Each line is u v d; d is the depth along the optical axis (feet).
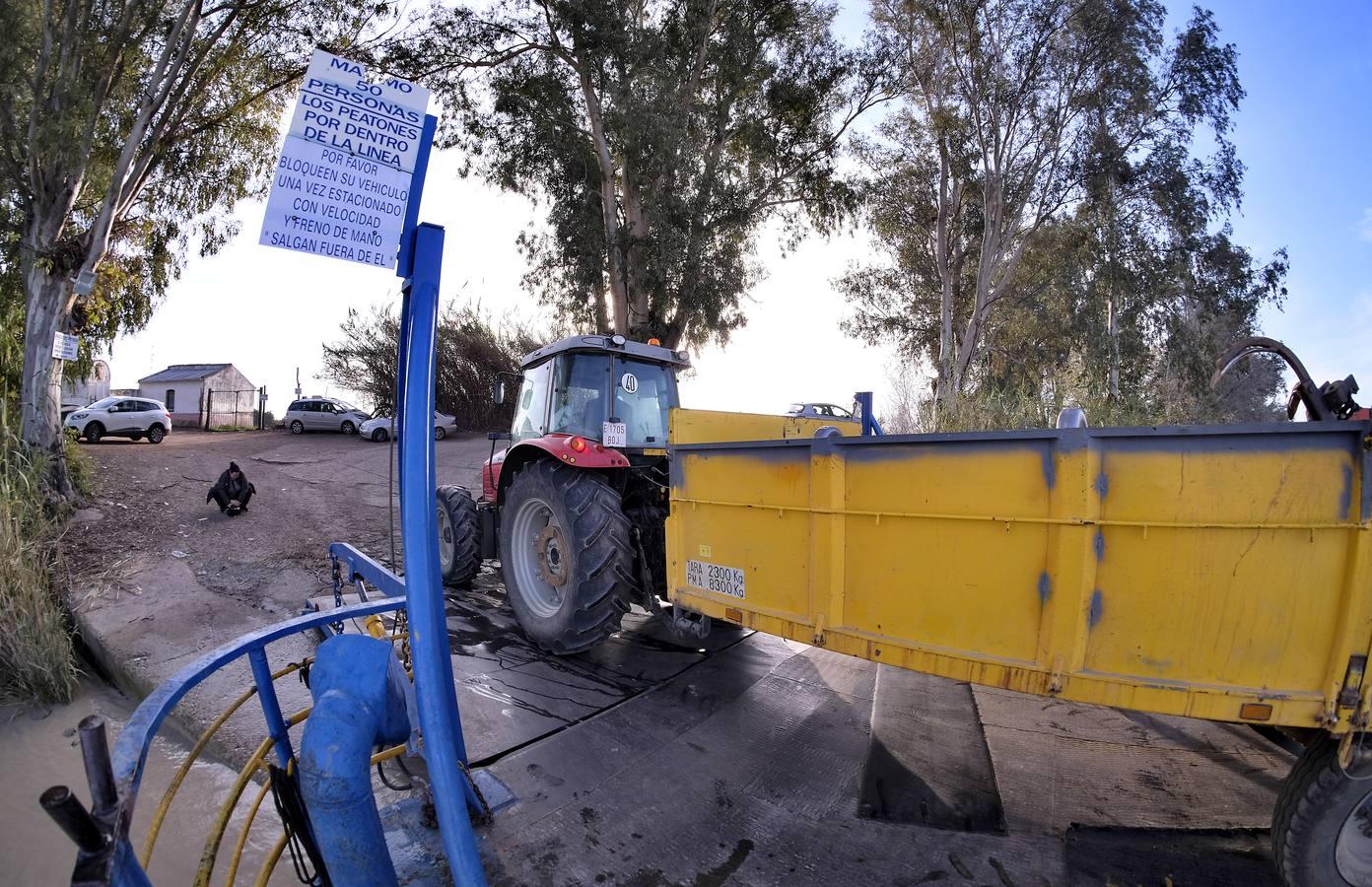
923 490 7.64
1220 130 55.57
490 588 20.12
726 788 9.77
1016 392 36.63
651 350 17.61
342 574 20.06
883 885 7.84
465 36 55.93
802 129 64.80
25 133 28.35
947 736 11.37
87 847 3.66
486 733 11.09
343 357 79.97
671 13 61.00
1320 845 6.37
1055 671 6.66
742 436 14.76
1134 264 56.80
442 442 69.00
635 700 12.56
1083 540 6.49
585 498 13.57
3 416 20.63
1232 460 6.02
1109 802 9.50
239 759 10.51
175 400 106.11
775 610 9.23
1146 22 53.98
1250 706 5.98
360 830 5.30
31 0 26.94
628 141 54.24
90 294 31.55
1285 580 5.89
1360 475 5.58
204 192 39.06
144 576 19.20
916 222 71.36
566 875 7.95
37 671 13.30
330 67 7.11
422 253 7.88
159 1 29.19
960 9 56.44
